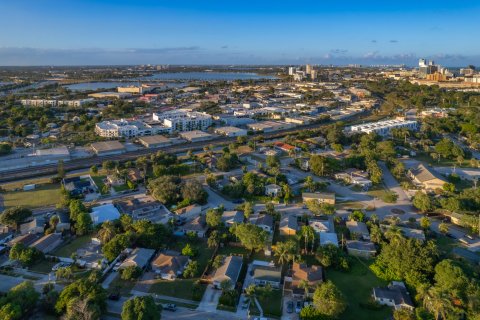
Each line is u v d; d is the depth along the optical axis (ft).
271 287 342.64
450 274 323.57
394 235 410.52
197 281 358.43
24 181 636.89
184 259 386.93
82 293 306.96
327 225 472.85
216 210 476.54
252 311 318.45
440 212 519.19
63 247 423.23
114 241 397.39
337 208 540.93
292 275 359.66
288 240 409.90
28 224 465.06
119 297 332.60
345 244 423.23
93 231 456.45
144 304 288.30
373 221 476.95
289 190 570.46
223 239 430.61
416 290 335.06
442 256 382.63
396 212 527.81
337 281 361.92
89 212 497.46
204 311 318.65
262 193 582.35
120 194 584.81
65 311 302.86
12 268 379.35
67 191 552.00
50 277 364.38
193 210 509.35
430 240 412.36
